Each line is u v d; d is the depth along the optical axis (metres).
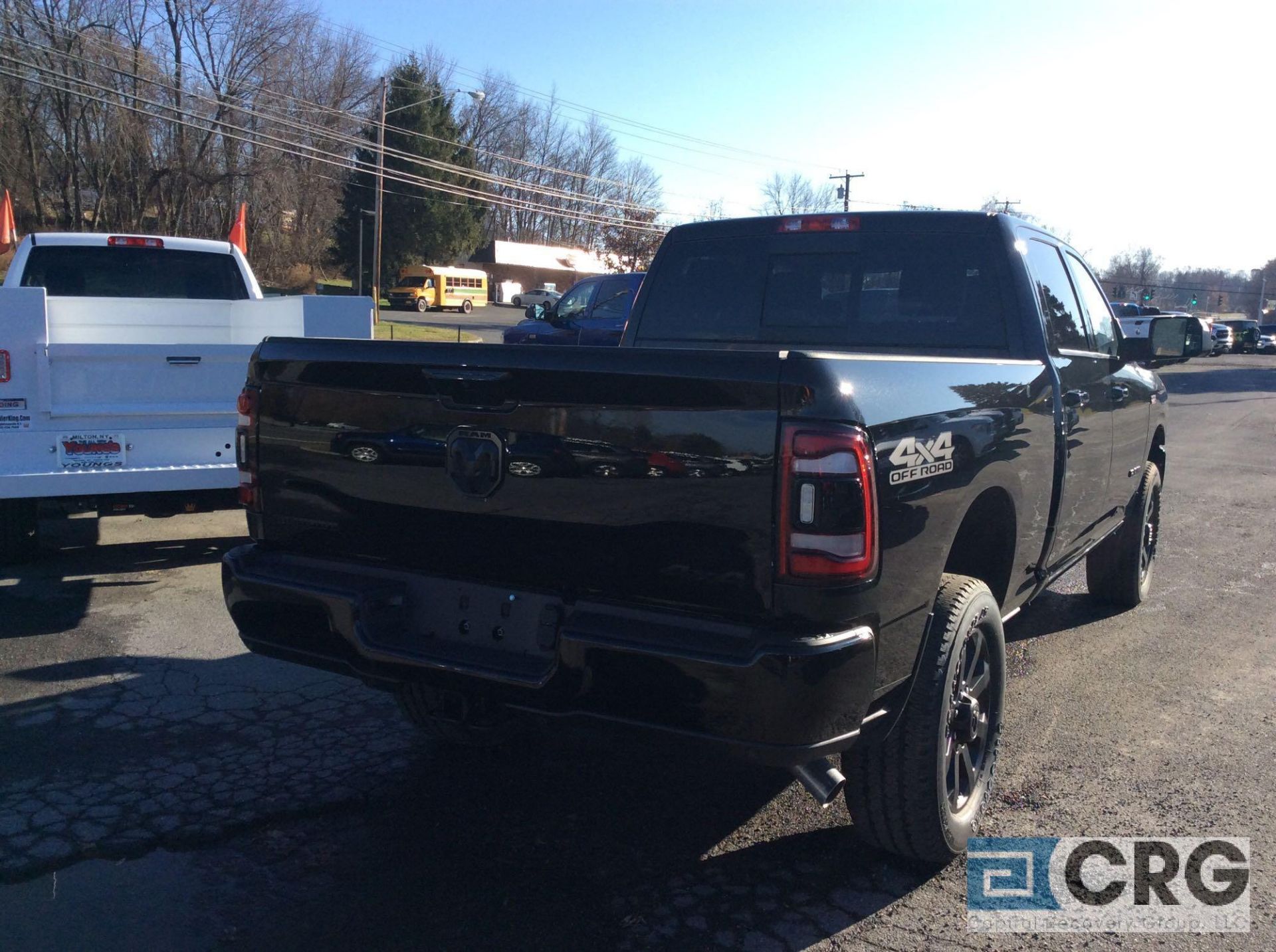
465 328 46.78
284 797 3.67
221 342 8.18
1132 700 4.80
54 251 8.01
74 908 2.96
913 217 4.51
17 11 49.09
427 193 64.12
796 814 3.64
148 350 6.02
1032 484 3.80
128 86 52.41
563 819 3.56
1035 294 4.29
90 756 3.98
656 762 4.05
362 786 3.78
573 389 2.78
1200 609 6.38
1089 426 4.54
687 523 2.66
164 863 3.21
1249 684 5.01
